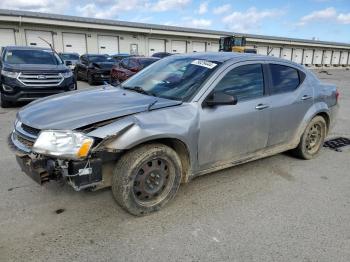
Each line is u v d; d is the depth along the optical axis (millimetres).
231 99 3316
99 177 2828
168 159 3219
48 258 2555
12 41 30141
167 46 41406
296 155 5016
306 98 4590
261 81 4047
